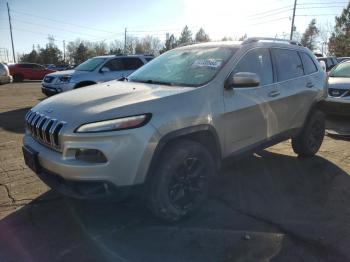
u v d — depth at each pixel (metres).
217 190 4.33
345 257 3.02
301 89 5.08
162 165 3.26
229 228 3.45
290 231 3.41
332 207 3.93
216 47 4.38
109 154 2.95
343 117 8.79
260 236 3.31
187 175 3.50
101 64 11.47
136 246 3.15
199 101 3.54
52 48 87.44
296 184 4.56
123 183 3.04
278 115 4.64
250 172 4.97
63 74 11.63
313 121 5.46
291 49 5.18
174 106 3.32
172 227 3.46
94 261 2.94
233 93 3.92
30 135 3.72
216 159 3.84
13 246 3.12
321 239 3.28
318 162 5.45
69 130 3.02
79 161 3.00
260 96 4.29
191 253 3.05
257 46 4.48
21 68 29.64
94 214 3.69
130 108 3.11
